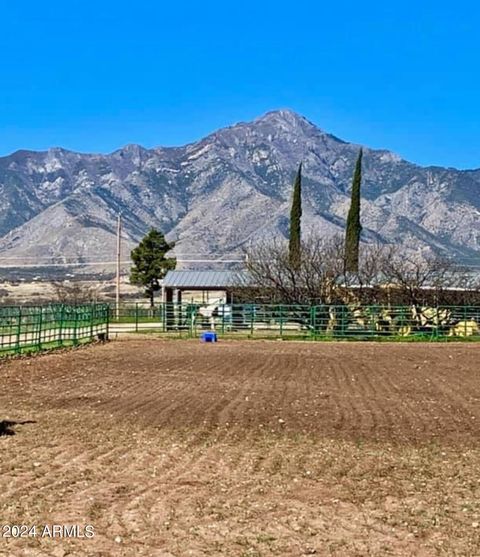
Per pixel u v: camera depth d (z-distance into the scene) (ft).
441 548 29.76
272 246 256.93
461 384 84.74
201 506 34.60
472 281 171.42
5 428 53.06
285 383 83.76
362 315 165.68
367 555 28.76
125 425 55.16
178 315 179.63
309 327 167.84
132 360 108.78
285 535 30.86
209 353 122.83
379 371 97.91
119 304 202.69
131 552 28.40
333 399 71.51
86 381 82.74
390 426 57.36
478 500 36.78
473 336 164.66
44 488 36.86
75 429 53.06
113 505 34.37
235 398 70.95
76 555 27.99
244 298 181.78
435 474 42.11
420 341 160.25
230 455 45.52
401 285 169.58
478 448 49.55
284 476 40.75
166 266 269.64
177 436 51.19
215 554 28.43
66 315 138.41
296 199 191.72
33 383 80.18
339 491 38.09
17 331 118.11
